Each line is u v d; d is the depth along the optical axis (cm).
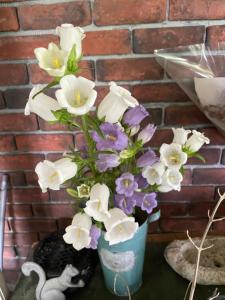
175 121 78
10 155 85
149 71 73
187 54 66
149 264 80
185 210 91
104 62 72
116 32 69
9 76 75
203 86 64
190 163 83
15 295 75
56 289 70
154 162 56
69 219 94
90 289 74
